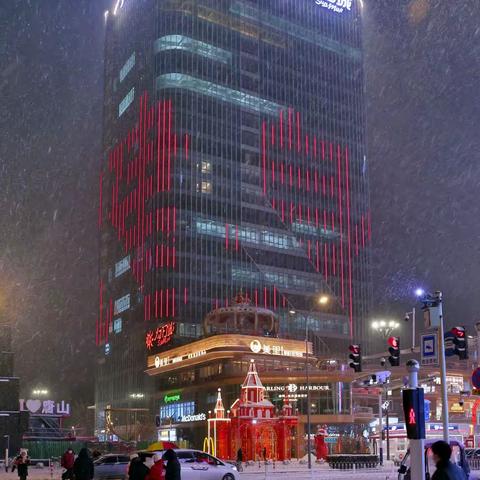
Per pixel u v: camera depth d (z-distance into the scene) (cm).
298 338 18212
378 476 4903
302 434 8706
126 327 18400
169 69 18300
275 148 19512
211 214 17750
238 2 19875
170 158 17612
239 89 19200
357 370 4072
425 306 2917
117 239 19625
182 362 13300
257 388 7788
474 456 5716
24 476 4103
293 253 18988
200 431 12912
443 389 2775
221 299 17288
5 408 7375
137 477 2358
